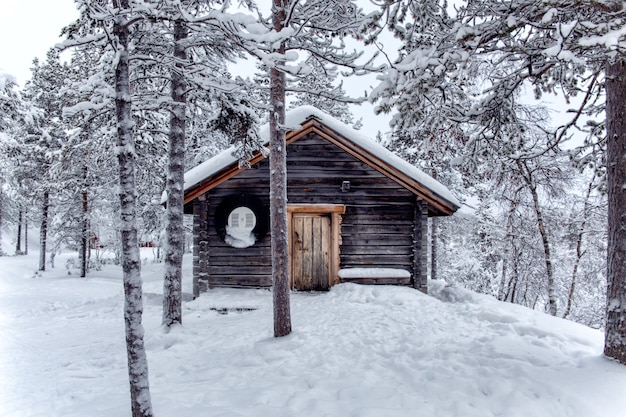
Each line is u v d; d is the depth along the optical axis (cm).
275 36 408
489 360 506
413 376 482
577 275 1672
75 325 950
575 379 442
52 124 2156
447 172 1734
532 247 1570
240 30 410
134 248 395
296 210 1109
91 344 759
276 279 692
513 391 422
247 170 1113
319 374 510
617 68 494
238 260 1105
